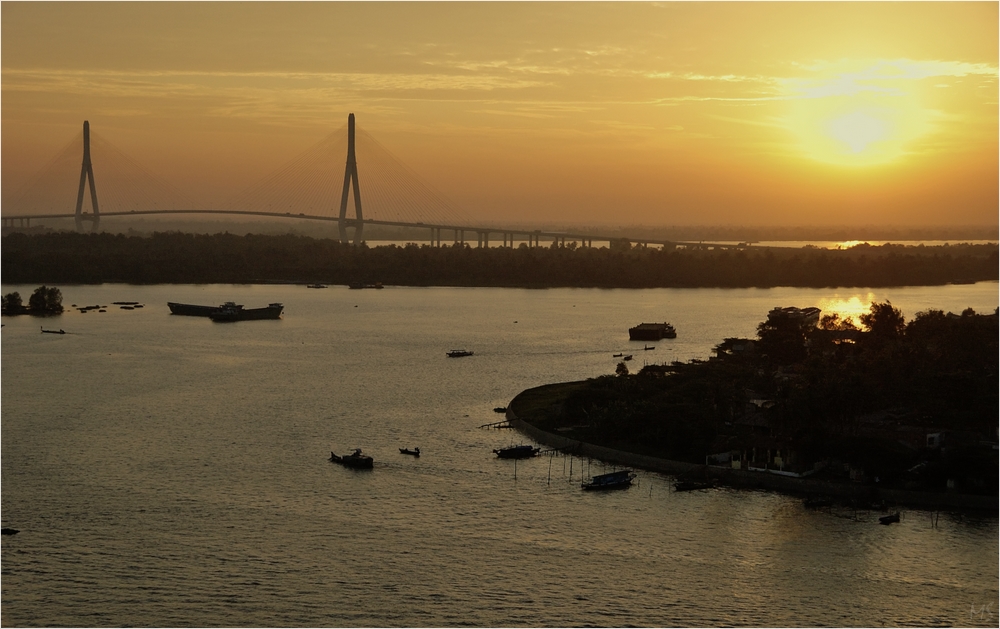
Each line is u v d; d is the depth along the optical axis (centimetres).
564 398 16975
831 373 14350
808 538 10856
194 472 13062
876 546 10644
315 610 9188
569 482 12638
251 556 10312
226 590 9556
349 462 13325
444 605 9306
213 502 11894
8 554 10325
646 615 9181
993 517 11450
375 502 11894
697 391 15150
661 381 16275
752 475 12650
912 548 10600
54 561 10162
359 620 9025
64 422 15900
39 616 9025
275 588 9600
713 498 12075
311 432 15212
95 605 9244
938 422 14088
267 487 12431
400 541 10731
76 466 13325
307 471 13100
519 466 13325
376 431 15288
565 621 9069
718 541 10769
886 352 17838
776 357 19588
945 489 12075
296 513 11525
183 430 15350
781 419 13300
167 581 9731
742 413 14788
